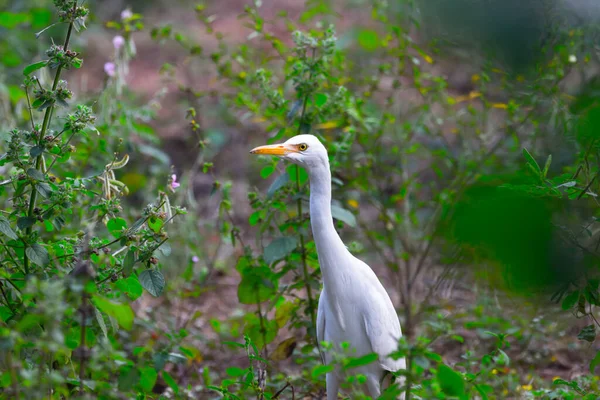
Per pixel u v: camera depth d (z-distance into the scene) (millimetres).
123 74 11922
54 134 7727
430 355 5488
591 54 10188
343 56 12281
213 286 12945
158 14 24781
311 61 9156
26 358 6578
